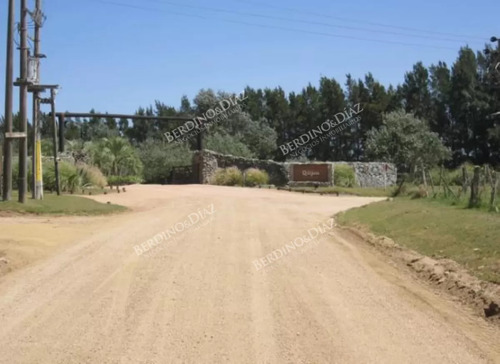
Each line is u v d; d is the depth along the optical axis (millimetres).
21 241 12234
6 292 8125
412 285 9086
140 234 14102
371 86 67500
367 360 5605
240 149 54438
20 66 19203
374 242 13391
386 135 52000
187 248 12125
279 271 9898
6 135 18719
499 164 55812
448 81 65062
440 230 12227
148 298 7852
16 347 5852
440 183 24281
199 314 7113
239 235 14297
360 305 7707
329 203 25109
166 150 51281
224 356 5660
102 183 32531
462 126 61938
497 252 9305
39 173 20922
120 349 5812
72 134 73562
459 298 8156
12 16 18844
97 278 9055
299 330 6527
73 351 5742
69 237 13359
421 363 5566
